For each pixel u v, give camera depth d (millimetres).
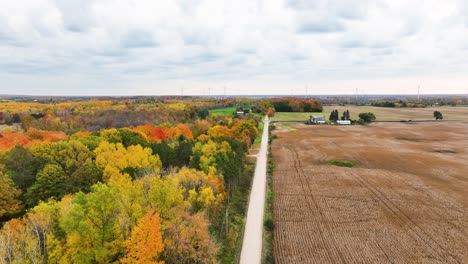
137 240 30547
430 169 84500
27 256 30422
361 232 47156
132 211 35281
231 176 61031
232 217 51594
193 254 35000
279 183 71750
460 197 62500
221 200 51625
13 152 55312
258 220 50906
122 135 78750
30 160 55844
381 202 59531
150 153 64000
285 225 49281
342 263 38938
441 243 44062
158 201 36562
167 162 68562
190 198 45469
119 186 39312
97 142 70125
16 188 50531
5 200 45906
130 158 58750
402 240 44812
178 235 35250
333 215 53281
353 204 58469
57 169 51188
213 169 56562
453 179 75188
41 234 33625
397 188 68125
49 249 31703
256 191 65438
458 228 48719
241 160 78188
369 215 53375
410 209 56094
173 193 37656
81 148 62969
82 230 30047
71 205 34406
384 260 39719
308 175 78625
